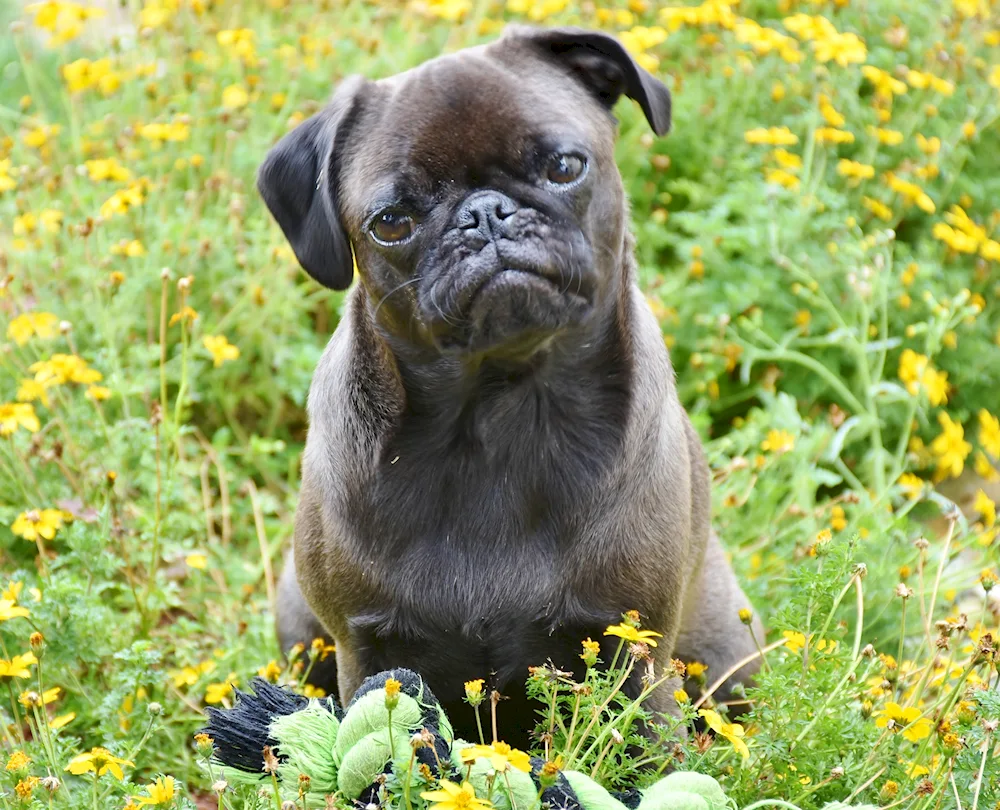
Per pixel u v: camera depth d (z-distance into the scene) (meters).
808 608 5.09
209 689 5.49
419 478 5.04
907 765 4.76
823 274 8.26
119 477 7.01
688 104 9.02
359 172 4.88
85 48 10.72
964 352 8.42
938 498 7.02
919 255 8.56
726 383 8.30
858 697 5.29
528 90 4.80
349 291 5.84
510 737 5.37
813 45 8.74
